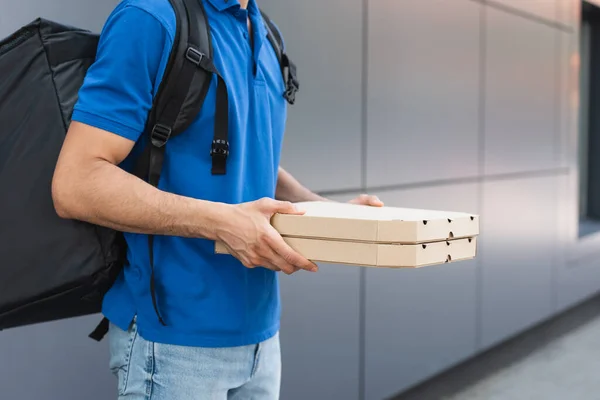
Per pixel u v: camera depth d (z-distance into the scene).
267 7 2.27
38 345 1.78
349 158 2.70
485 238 3.78
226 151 1.04
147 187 0.98
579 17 4.91
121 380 1.10
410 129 3.06
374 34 2.80
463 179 3.52
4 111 1.04
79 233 1.03
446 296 3.45
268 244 1.00
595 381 3.58
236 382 1.11
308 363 2.59
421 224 0.99
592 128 5.76
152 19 0.98
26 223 1.03
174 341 1.05
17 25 1.66
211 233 1.00
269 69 1.19
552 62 4.52
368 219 0.99
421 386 3.49
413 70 3.06
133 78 0.97
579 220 5.87
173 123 1.00
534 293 4.39
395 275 3.05
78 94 0.99
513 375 3.69
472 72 3.55
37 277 1.03
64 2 1.77
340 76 2.62
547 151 4.49
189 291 1.05
